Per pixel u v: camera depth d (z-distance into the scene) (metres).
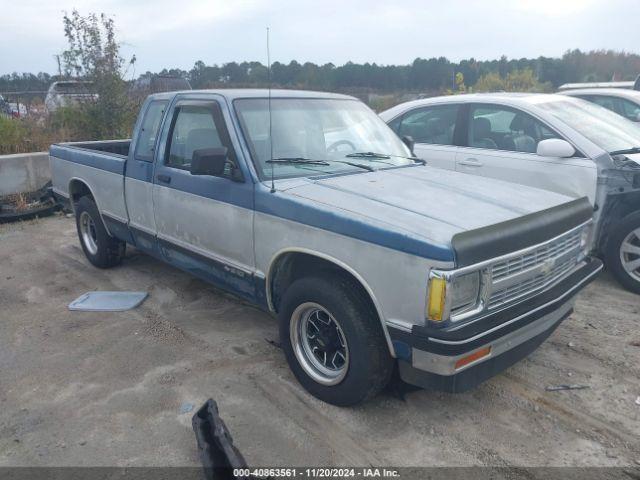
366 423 3.39
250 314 5.00
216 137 4.18
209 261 4.35
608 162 5.28
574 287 3.52
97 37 11.66
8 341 4.52
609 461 3.06
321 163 4.12
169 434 3.31
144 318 4.93
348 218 3.19
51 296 5.48
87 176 5.94
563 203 3.63
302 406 3.57
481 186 3.93
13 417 3.50
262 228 3.75
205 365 4.09
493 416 3.47
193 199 4.35
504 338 3.10
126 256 6.70
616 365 4.04
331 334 3.52
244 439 3.25
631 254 5.29
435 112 6.80
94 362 4.16
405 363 3.12
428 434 3.29
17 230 7.96
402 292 2.96
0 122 10.34
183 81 12.91
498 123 6.21
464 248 2.83
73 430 3.36
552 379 3.88
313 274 3.49
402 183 3.88
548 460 3.07
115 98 11.73
